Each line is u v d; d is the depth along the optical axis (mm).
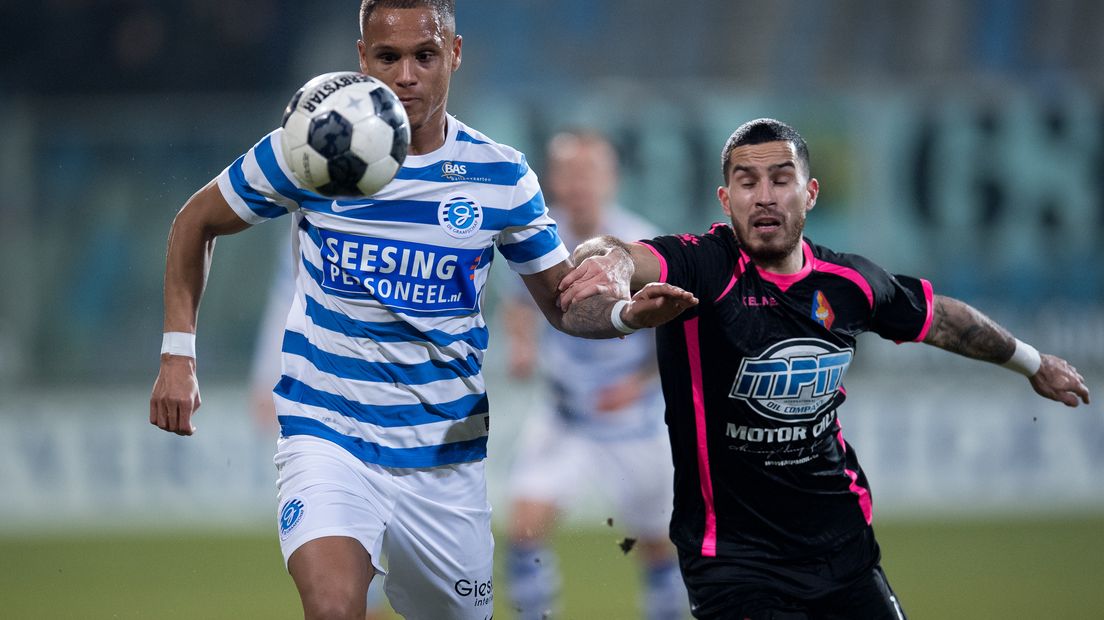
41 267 45844
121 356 46125
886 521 43781
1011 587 32781
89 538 43156
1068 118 45406
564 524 43844
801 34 64312
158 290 46094
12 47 61375
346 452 16109
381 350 16078
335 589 14773
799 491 16781
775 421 16625
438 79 15719
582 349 28188
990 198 45594
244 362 45656
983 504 45500
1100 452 45531
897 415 45688
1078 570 35062
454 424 16594
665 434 28484
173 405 15938
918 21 63906
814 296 16781
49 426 46094
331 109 14508
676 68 64250
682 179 45438
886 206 45594
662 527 28203
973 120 45562
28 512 46031
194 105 61312
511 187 16469
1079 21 62594
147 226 45812
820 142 45594
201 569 37250
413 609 17625
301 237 16453
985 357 18453
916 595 31875
